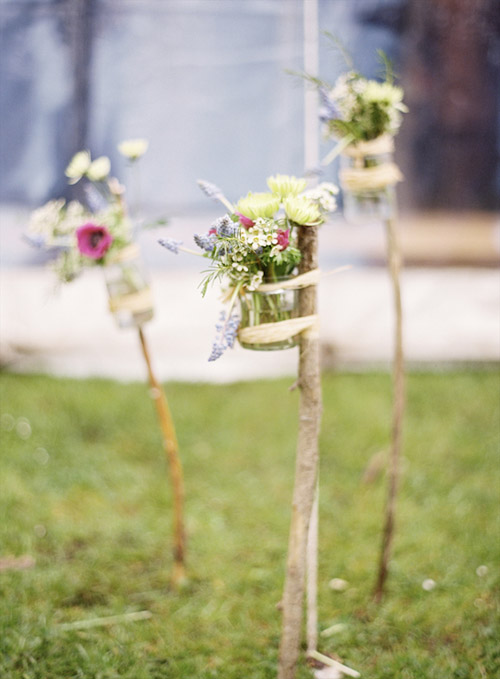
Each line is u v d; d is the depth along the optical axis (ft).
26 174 21.54
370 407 14.35
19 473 11.78
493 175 23.85
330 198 6.08
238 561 9.79
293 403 14.73
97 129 21.54
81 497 11.32
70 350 17.39
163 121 21.75
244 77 21.45
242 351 17.85
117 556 9.79
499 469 12.09
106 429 13.53
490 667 7.70
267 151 21.99
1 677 7.47
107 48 21.07
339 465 12.38
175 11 20.99
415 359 16.93
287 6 20.94
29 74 21.01
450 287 20.75
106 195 8.32
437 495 11.29
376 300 20.02
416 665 7.73
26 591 8.86
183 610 8.76
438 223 24.16
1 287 20.12
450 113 23.25
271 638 8.25
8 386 15.28
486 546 9.86
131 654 7.91
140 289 8.18
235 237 5.67
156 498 11.30
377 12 21.24
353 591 9.10
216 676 7.62
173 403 14.56
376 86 7.88
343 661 7.88
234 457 12.60
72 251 8.23
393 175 8.14
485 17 21.95
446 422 13.76
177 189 22.27
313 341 6.15
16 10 20.57
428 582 9.23
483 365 16.62
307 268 6.06
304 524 6.35
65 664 7.76
